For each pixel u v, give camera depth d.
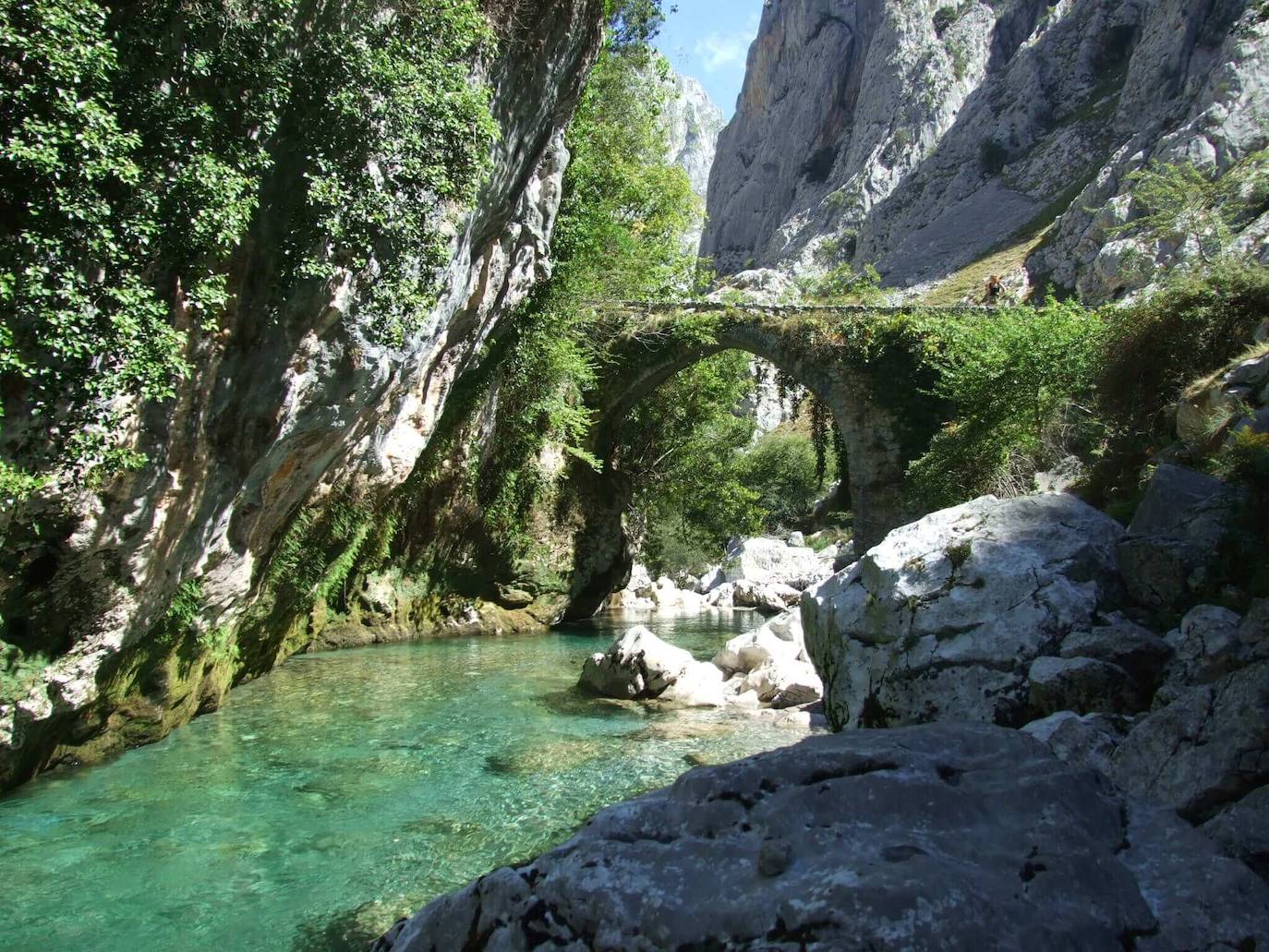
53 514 6.21
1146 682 5.70
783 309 24.11
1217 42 56.00
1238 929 3.11
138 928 5.11
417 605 18.97
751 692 11.68
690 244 34.28
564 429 21.81
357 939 4.99
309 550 13.06
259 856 6.20
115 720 8.72
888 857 3.29
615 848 3.59
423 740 9.51
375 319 8.43
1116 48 71.88
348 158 7.31
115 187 5.57
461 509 19.19
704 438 32.06
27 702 6.65
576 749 9.07
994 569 6.85
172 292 6.35
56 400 5.30
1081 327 15.73
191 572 8.47
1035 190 63.75
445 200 9.39
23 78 4.88
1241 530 6.36
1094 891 3.21
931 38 93.38
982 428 16.16
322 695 12.03
